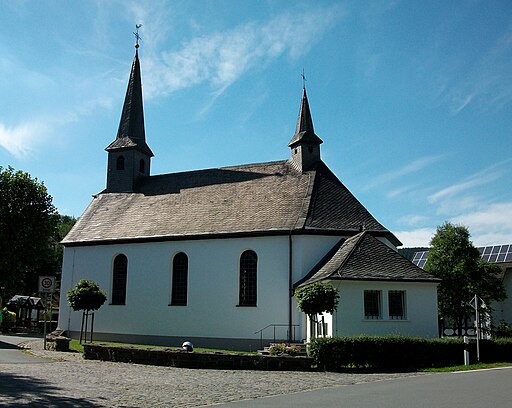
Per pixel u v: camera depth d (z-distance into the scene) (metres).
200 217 30.00
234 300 27.36
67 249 32.91
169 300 29.08
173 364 18.22
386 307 21.88
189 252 28.95
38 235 40.09
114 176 35.91
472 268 32.44
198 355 17.95
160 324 29.00
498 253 43.28
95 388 12.54
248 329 26.72
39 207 40.41
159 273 29.66
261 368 17.39
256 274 27.16
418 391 11.90
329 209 27.84
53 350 24.53
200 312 28.02
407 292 22.23
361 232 25.64
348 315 21.34
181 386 13.18
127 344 28.20
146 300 29.70
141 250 30.47
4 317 46.62
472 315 33.72
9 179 39.53
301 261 26.14
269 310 26.39
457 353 19.03
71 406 9.95
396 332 21.72
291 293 26.03
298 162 31.22
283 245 26.78
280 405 10.18
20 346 26.50
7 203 39.03
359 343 17.77
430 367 18.20
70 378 14.34
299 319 25.67
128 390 12.34
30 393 11.34
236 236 27.72
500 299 34.00
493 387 12.48
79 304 27.20
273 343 24.55
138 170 36.16
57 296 62.72
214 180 33.06
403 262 23.06
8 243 38.94
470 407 9.55
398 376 15.62
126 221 32.25
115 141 36.78
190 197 32.22
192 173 34.72
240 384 13.66
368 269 22.09
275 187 30.22
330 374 16.23
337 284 21.48
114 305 30.61
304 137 31.00
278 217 27.69
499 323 37.03
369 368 17.69
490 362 19.62
